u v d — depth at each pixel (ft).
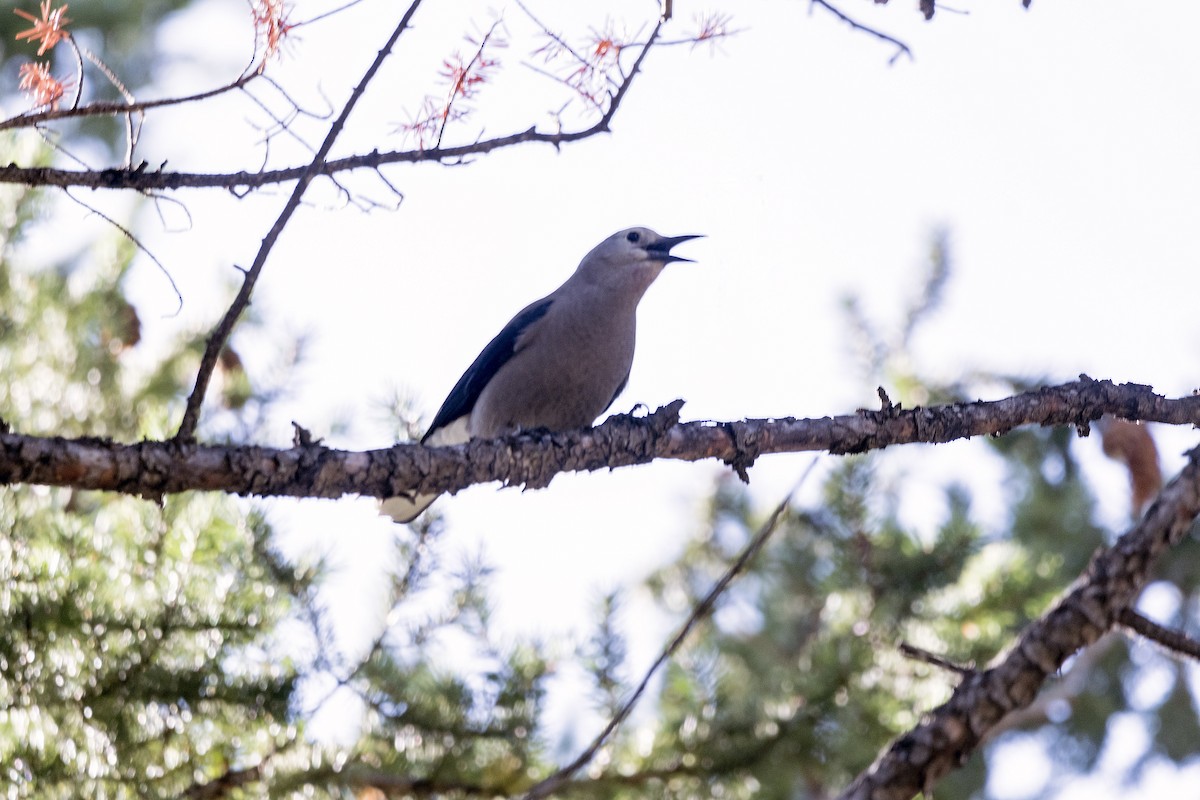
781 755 33.63
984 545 39.73
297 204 19.57
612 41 21.85
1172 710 53.83
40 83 21.02
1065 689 50.93
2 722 27.09
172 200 21.80
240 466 19.57
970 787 51.16
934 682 35.86
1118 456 36.63
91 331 39.09
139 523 29.68
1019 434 51.31
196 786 28.53
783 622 49.26
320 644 30.66
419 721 31.22
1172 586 53.21
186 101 20.89
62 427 37.45
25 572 27.45
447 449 23.18
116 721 27.32
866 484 40.52
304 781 29.01
